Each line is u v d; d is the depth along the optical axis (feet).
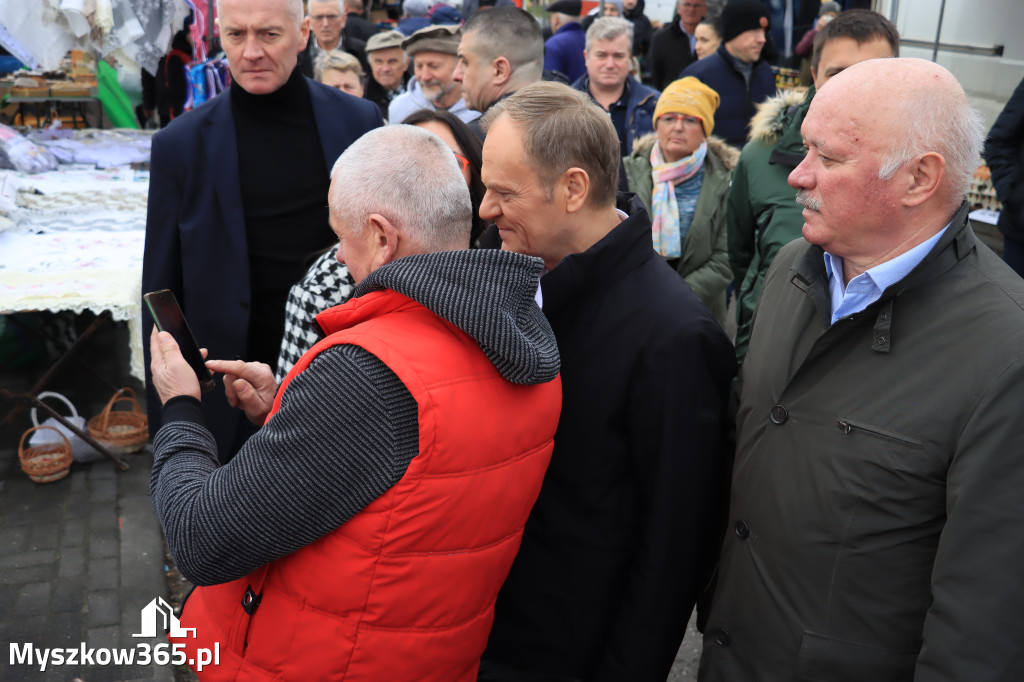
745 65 16.76
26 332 15.08
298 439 3.77
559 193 4.68
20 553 10.20
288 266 8.34
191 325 8.13
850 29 8.20
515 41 9.53
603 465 5.14
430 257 4.05
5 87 19.62
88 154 17.76
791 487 4.48
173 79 20.74
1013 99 12.91
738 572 4.84
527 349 3.98
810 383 4.46
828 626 4.32
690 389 4.90
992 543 3.70
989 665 3.68
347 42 22.22
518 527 4.56
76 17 15.21
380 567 3.91
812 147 4.22
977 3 15.24
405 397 3.83
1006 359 3.74
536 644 5.45
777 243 8.77
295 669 4.13
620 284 5.03
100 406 14.19
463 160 6.32
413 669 4.16
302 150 8.22
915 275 4.04
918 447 3.97
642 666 5.20
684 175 11.32
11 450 12.70
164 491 4.21
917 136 3.90
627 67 15.11
